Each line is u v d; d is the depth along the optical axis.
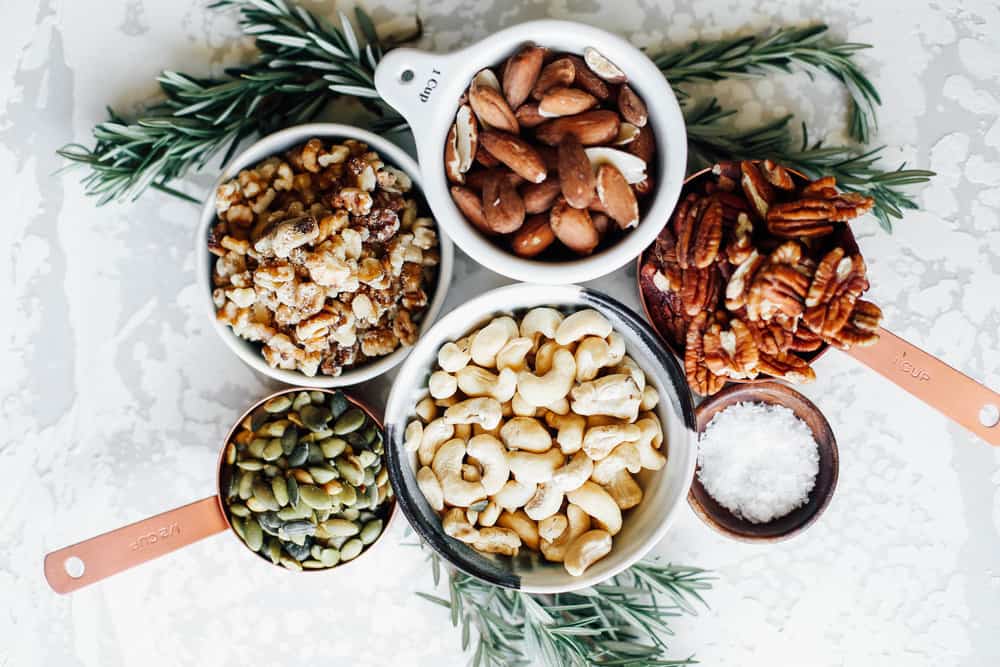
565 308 0.50
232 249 0.48
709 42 0.52
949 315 0.53
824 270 0.45
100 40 0.52
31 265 0.53
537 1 0.52
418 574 0.54
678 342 0.50
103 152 0.50
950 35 0.52
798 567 0.54
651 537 0.48
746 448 0.51
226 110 0.48
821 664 0.55
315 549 0.50
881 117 0.52
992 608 0.54
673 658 0.55
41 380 0.53
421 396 0.50
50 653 0.55
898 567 0.54
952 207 0.53
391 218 0.48
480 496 0.49
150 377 0.53
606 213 0.45
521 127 0.46
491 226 0.45
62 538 0.54
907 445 0.53
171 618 0.55
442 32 0.52
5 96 0.52
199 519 0.50
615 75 0.45
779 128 0.51
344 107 0.52
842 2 0.52
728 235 0.47
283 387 0.53
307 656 0.55
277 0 0.48
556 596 0.52
